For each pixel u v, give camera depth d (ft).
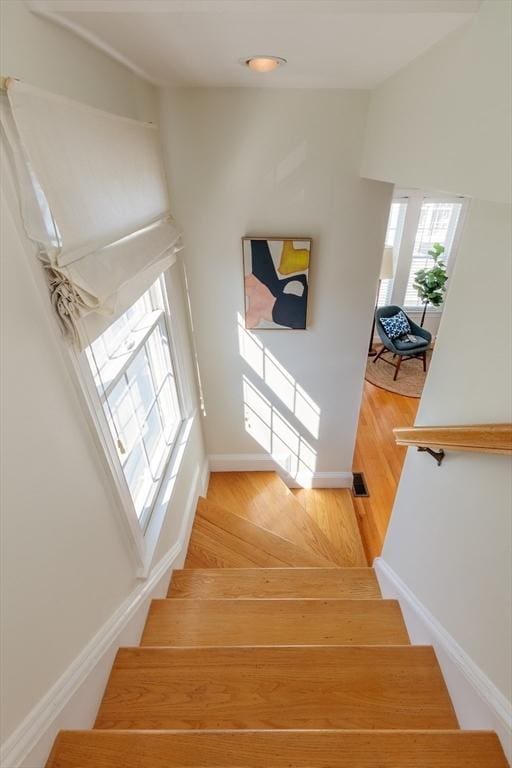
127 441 5.88
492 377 3.64
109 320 4.32
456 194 3.61
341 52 4.36
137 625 5.39
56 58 3.57
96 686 4.22
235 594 6.66
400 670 4.63
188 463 8.45
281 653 4.75
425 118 4.26
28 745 3.12
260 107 6.50
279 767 3.52
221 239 7.64
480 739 3.60
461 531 4.22
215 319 8.58
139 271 4.63
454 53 3.56
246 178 7.07
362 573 7.04
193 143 6.76
